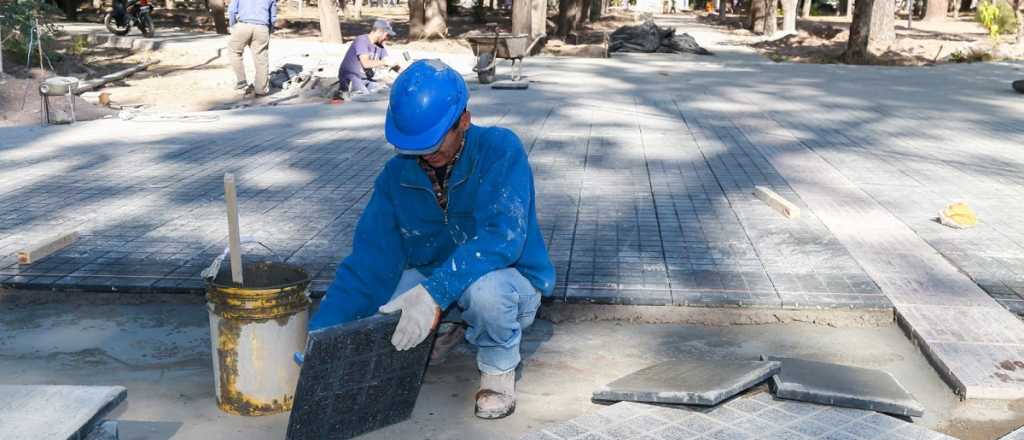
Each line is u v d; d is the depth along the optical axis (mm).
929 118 10766
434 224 2975
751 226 5348
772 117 10500
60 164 7293
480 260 2715
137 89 13469
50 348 3652
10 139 8586
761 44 28281
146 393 3223
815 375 3119
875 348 3674
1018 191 6422
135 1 21000
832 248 4867
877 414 2902
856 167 7301
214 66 16922
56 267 4492
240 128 9383
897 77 17031
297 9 48281
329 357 2645
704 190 6371
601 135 8812
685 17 56406
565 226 5355
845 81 15930
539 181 6625
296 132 9070
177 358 3557
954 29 37750
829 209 5797
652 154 7809
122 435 2881
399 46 21891
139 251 4789
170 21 31281
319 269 4492
